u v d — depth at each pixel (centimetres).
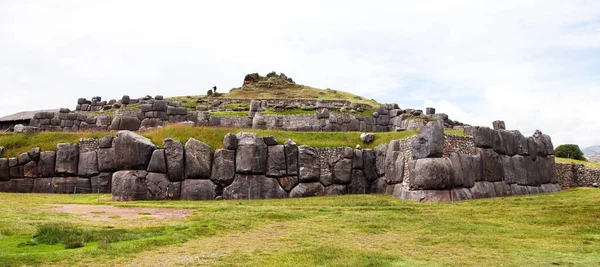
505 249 1191
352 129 4084
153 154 2369
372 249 1184
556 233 1409
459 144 2548
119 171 2330
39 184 2658
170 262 1021
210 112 4594
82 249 1119
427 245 1245
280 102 5438
